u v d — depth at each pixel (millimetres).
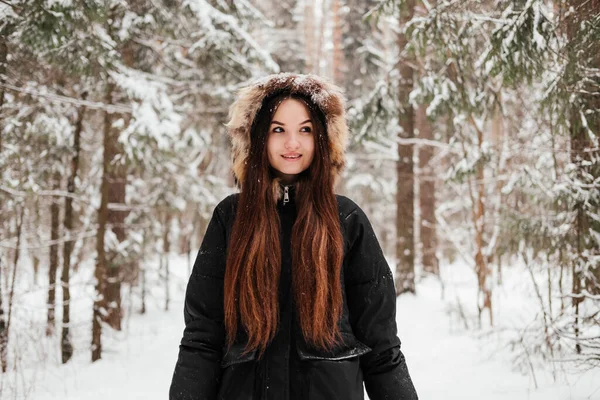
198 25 7641
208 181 10484
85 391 5148
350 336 1485
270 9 17391
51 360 6875
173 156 6656
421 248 13250
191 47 7508
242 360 1409
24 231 7461
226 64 7824
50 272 7660
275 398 1385
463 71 5367
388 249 22047
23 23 4547
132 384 5371
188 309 1538
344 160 1654
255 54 7754
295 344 1430
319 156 1559
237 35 7590
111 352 7141
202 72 8344
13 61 5707
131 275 9406
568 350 4387
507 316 7477
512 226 5188
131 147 6145
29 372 5984
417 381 4684
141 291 11578
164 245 12383
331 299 1451
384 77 7070
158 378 5570
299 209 1536
